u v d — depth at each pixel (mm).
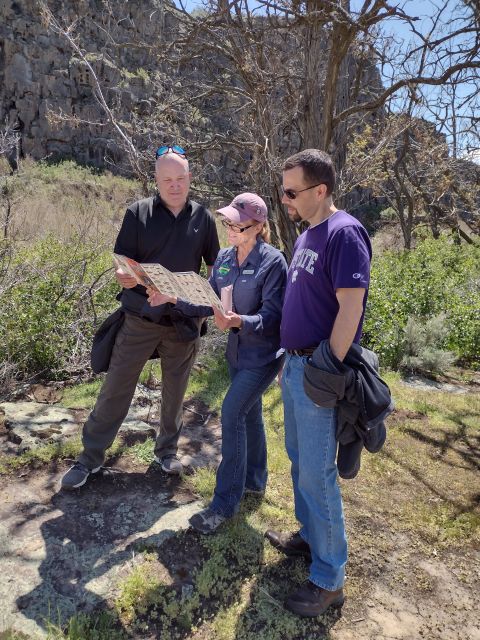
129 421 3945
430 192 13539
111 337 2910
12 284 5051
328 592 2326
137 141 7715
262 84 6543
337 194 6914
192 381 5102
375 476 3678
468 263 12203
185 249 2859
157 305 2533
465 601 2564
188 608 2303
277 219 6871
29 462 3303
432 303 7871
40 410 3986
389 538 3002
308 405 2209
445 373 6438
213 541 2717
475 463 3957
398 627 2373
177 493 3123
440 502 3396
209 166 7980
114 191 22172
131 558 2555
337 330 2037
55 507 2891
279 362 2762
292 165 2145
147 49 7453
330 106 6461
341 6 5875
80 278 5863
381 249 18453
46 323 5008
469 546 2977
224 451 2764
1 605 2221
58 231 9094
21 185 14672
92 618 2217
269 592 2479
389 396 2166
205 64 7605
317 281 2152
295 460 2596
